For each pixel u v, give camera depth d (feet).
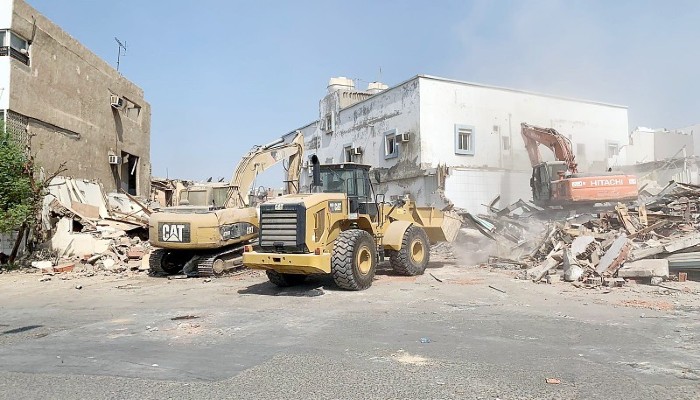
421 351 20.18
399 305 30.48
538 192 69.51
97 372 17.92
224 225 48.83
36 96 61.31
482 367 17.94
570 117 100.99
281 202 35.65
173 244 47.60
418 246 44.42
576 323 24.94
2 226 48.73
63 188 63.93
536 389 15.65
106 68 81.25
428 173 84.12
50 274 50.01
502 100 92.38
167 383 16.61
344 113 107.34
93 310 31.01
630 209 51.52
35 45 61.36
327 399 14.99
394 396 15.16
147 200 92.32
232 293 37.06
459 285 37.83
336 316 27.37
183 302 33.45
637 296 32.37
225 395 15.43
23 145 58.44
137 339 22.98
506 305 29.99
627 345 20.80
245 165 62.03
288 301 32.58
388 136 93.20
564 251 40.63
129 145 90.68
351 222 39.52
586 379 16.55
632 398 14.85
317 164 39.88
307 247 34.65
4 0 56.75
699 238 38.88
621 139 106.93
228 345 21.56
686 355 19.27
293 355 19.77
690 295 32.30
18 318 28.63
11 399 15.31
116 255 55.88
